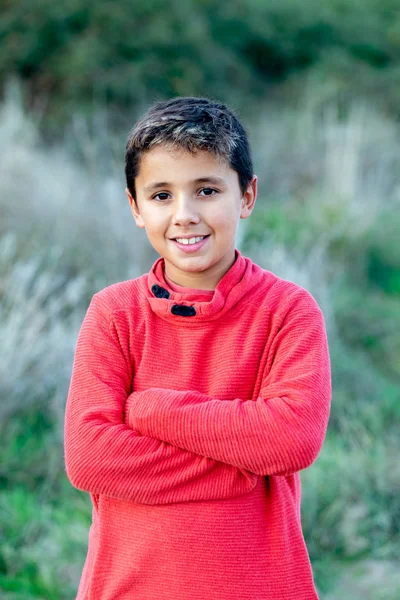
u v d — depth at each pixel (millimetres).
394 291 6559
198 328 1577
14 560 2959
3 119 6859
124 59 9820
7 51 9344
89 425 1527
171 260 1578
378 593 2916
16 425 3748
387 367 5145
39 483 3512
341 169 8109
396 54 13031
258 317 1585
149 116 1575
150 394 1517
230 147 1541
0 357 3773
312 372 1536
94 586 1519
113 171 6750
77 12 9742
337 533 3201
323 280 5383
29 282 4375
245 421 1463
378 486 3436
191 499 1482
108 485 1494
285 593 1485
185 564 1460
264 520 1521
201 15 11391
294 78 11750
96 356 1610
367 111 10438
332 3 13438
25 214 4973
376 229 6965
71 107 8945
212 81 10664
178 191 1523
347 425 3957
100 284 4637
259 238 6301
